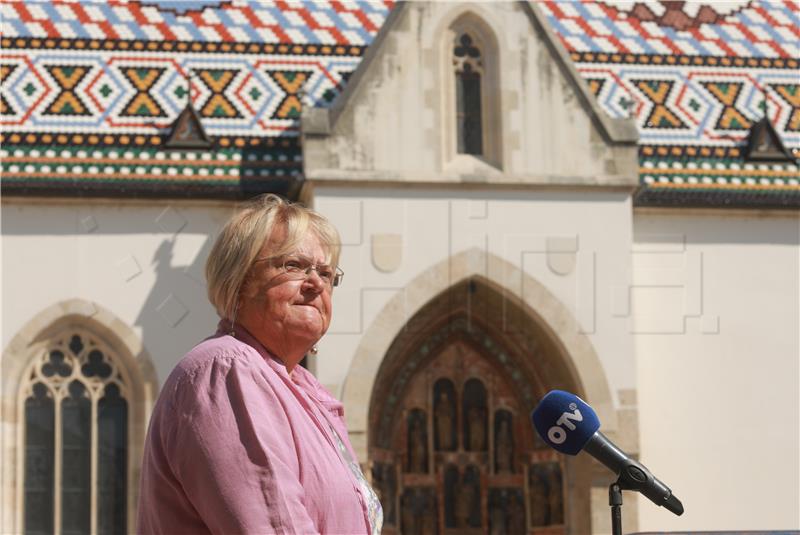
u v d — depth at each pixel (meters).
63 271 30.59
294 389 6.73
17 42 33.03
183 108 32.56
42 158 31.02
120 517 30.36
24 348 30.25
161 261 30.94
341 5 35.16
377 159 30.30
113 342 30.66
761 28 36.62
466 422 33.12
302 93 31.30
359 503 6.69
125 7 34.06
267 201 7.12
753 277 33.00
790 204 33.19
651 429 31.81
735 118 34.56
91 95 32.41
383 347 29.77
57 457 30.25
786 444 32.25
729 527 31.64
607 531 30.42
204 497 6.20
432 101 30.73
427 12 31.08
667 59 35.34
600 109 31.25
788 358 32.69
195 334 30.75
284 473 6.23
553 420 7.82
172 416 6.38
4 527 29.66
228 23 34.22
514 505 32.97
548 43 31.31
